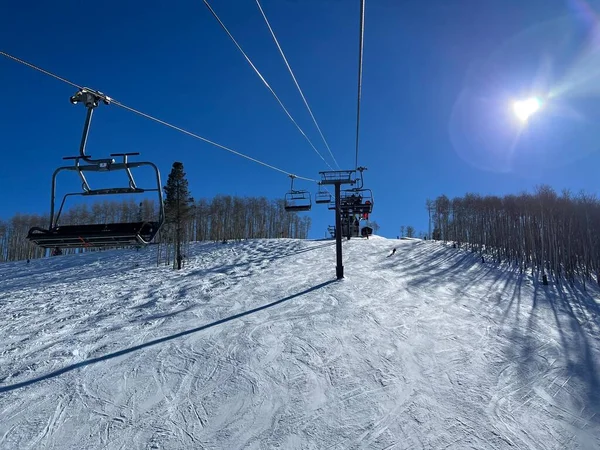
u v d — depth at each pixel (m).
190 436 6.92
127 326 12.96
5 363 10.05
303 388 8.51
